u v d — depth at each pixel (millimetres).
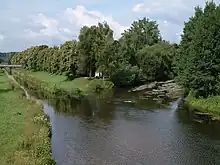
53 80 110562
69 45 115375
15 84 100812
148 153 33781
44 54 152625
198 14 67500
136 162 31203
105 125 46312
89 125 46344
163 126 45312
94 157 32531
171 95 76938
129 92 85125
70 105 64375
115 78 97625
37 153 28953
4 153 28875
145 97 74750
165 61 110875
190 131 42469
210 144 36812
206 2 64125
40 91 86438
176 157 32625
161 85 97125
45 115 48312
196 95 63344
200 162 31203
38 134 35438
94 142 37719
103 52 95375
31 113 45812
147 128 44250
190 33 66625
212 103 56906
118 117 51844
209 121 48281
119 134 41219
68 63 108938
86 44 100812
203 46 58375
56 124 46938
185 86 63969
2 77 130625
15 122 41031
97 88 88812
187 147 35781
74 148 35406
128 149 35156
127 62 105125
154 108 59719
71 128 44500
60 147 35719
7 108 51125
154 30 152500
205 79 58156
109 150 34750
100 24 103062
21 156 27438
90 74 103125
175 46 117500
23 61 192125
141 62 108312
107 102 67875
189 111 56000
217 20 58438
